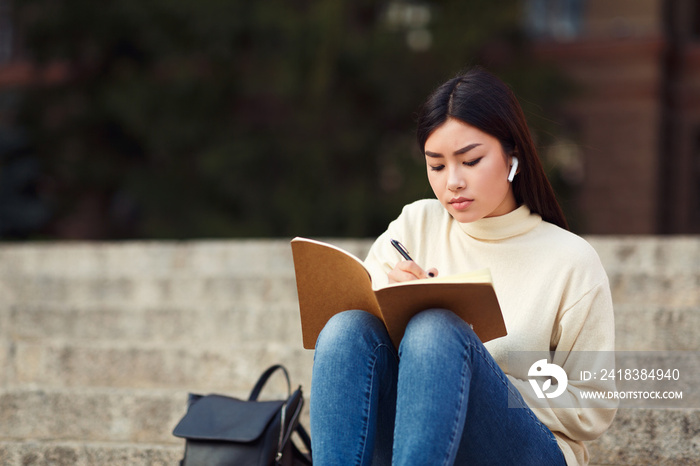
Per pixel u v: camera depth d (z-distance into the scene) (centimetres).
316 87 941
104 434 268
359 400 159
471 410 160
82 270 542
